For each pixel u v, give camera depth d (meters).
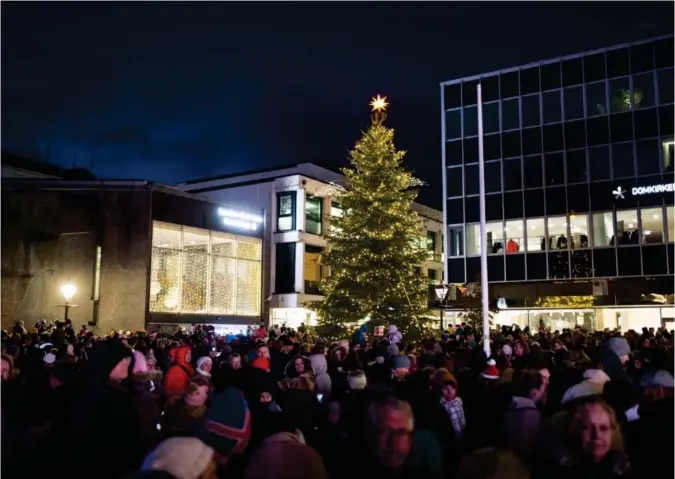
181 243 37.25
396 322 28.66
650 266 35.06
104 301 34.50
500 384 7.40
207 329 25.41
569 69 38.44
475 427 6.78
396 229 30.22
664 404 4.65
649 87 36.16
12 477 5.25
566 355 11.75
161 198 36.25
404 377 8.84
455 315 38.91
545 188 38.25
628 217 35.94
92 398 4.96
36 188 35.31
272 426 5.17
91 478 4.81
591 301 36.19
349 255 30.00
